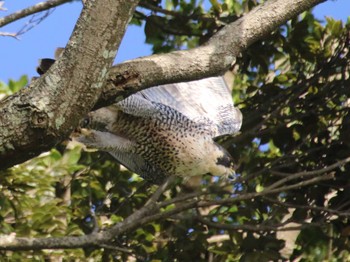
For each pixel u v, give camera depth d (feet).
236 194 42.83
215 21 48.78
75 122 22.07
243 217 46.75
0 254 41.60
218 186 41.19
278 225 41.57
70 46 21.93
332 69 48.73
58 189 46.01
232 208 48.52
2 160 22.09
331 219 45.47
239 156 47.19
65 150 43.09
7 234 39.22
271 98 48.24
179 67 24.29
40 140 21.91
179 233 44.47
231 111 39.58
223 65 25.30
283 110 50.90
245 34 25.91
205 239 43.96
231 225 41.60
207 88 39.27
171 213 39.45
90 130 34.37
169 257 43.98
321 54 50.01
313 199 46.42
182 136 37.11
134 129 35.76
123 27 22.07
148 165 38.81
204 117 38.32
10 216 43.47
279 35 48.47
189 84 38.45
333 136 48.67
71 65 21.86
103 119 34.55
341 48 49.57
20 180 41.50
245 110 48.93
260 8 26.55
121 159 38.96
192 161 37.78
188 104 38.17
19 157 22.12
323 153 47.19
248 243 43.52
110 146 35.35
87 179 45.37
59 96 21.84
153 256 44.14
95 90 22.03
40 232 42.60
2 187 42.04
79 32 21.94
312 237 44.98
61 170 42.27
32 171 41.42
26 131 21.74
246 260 43.34
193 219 41.42
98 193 46.85
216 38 25.66
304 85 48.01
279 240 43.78
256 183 47.78
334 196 46.68
